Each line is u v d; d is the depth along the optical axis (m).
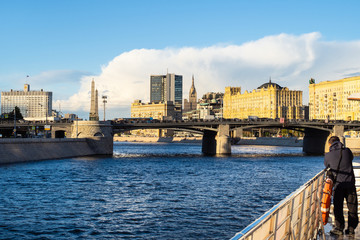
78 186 62.78
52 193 55.59
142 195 55.38
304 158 135.75
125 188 61.72
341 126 171.50
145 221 40.53
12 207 45.75
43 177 72.56
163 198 53.22
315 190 13.28
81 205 47.84
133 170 89.12
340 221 14.08
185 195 55.75
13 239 33.66
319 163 114.12
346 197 14.09
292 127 183.75
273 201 52.06
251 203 50.41
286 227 9.50
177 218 41.94
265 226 7.76
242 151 195.00
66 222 39.66
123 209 45.97
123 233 36.22
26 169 85.44
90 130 145.25
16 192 55.59
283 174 84.06
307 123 164.75
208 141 171.50
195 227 38.47
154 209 46.16
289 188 63.97
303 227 11.45
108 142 146.88
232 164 108.75
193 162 114.94
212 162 115.62
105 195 54.94
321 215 12.84
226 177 77.44
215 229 37.84
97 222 39.94
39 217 41.44
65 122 167.25
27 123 157.38
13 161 102.12
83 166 95.88
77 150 135.75
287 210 9.47
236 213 44.59
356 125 173.62
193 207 47.50
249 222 40.69
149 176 77.94
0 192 55.22
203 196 55.06
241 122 160.75
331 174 13.90
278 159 130.25
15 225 38.06
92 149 144.62
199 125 161.50
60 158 121.06
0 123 166.00
